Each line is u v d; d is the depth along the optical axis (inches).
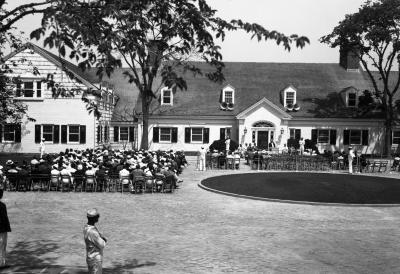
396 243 505.4
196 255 447.8
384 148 1820.9
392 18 1670.8
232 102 1824.6
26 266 394.9
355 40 1792.6
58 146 1598.2
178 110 1796.3
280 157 1379.2
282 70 2036.2
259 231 555.8
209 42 292.0
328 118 1791.3
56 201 746.8
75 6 240.8
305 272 398.6
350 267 415.2
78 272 372.5
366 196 839.7
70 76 319.0
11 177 835.4
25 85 1562.5
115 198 788.0
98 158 1038.4
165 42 281.0
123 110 1831.9
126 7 257.6
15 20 293.6
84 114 1585.9
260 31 265.9
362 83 1994.3
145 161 1032.2
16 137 1592.0
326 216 658.2
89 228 316.8
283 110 1798.7
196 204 740.7
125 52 263.4
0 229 379.2
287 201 766.5
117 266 408.8
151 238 514.6
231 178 1103.6
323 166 1385.3
